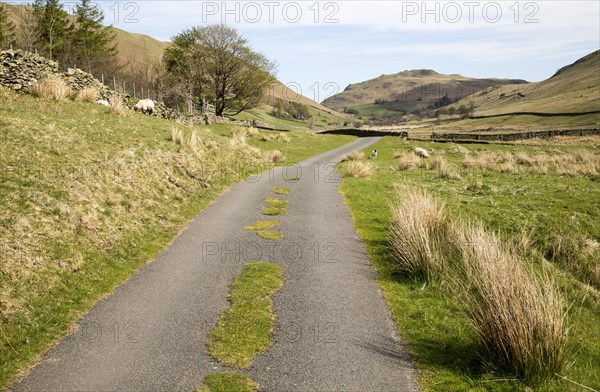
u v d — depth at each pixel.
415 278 10.44
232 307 9.12
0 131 15.55
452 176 25.14
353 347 7.73
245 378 6.82
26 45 57.16
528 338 6.73
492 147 52.56
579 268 13.11
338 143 53.62
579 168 27.47
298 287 10.14
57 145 16.02
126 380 6.77
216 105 66.50
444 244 11.77
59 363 7.23
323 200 18.59
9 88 22.27
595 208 17.17
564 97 188.62
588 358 7.54
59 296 9.22
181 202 16.39
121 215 13.35
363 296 9.73
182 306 9.16
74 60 67.56
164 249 12.50
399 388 6.62
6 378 6.82
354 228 14.73
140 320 8.59
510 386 6.50
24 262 9.62
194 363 7.21
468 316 8.62
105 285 10.05
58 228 11.25
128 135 20.50
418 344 7.82
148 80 74.88
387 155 42.34
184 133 24.80
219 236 13.60
